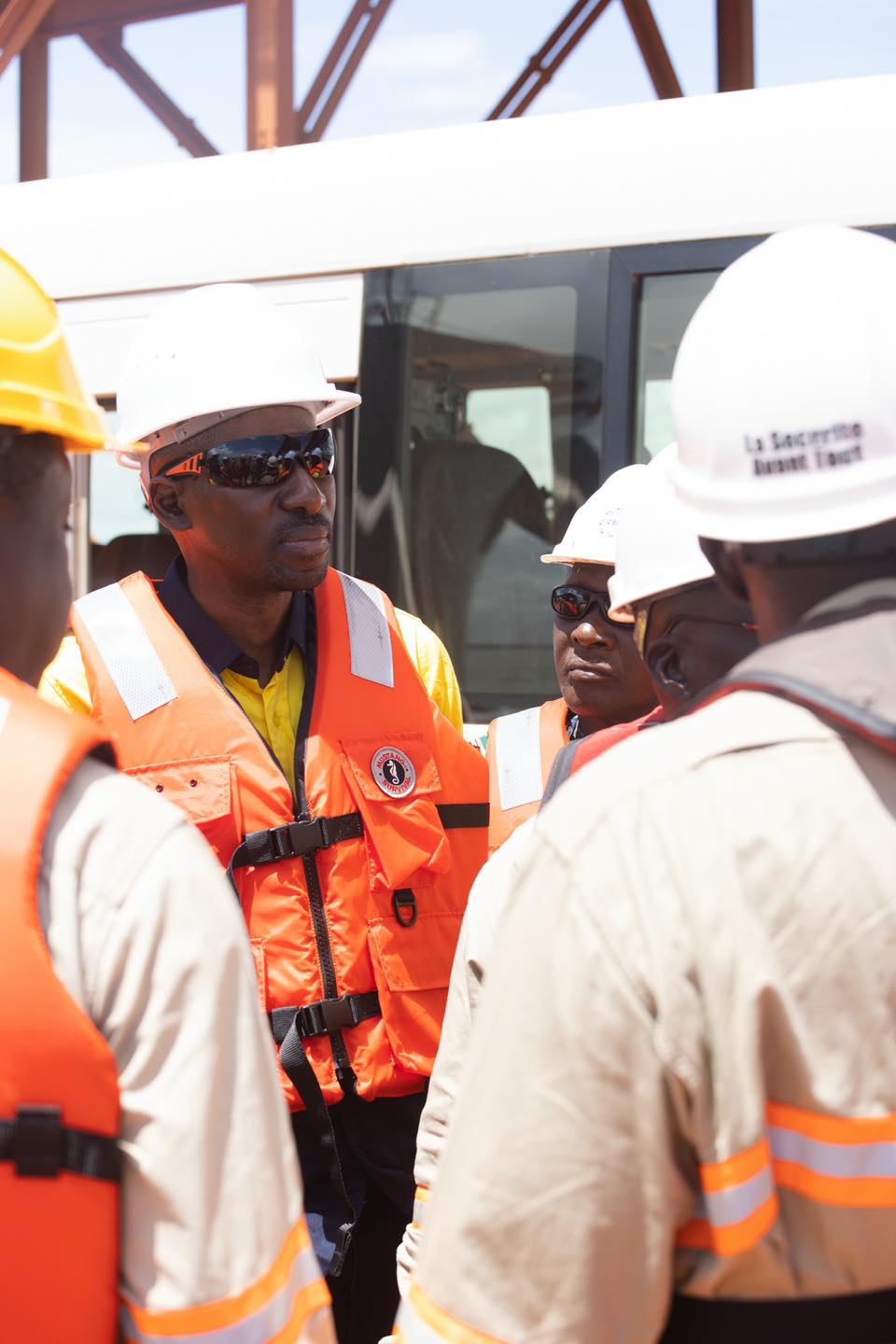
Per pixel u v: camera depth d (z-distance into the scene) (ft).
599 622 7.13
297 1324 3.37
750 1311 3.00
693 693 4.59
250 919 6.27
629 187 12.72
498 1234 2.98
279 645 6.88
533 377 13.03
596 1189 2.92
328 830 6.39
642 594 4.60
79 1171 3.10
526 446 13.08
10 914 3.09
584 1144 2.92
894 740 2.86
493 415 13.17
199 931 3.25
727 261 12.34
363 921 6.37
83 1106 3.11
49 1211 3.09
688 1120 2.90
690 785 2.99
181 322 6.72
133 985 3.17
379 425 13.55
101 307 14.51
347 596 7.14
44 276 14.76
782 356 3.12
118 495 14.78
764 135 12.34
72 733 3.24
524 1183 2.95
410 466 13.52
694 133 12.59
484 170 13.28
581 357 12.82
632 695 7.18
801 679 3.01
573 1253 2.93
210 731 6.44
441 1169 3.18
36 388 3.61
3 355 3.56
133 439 6.64
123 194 14.66
